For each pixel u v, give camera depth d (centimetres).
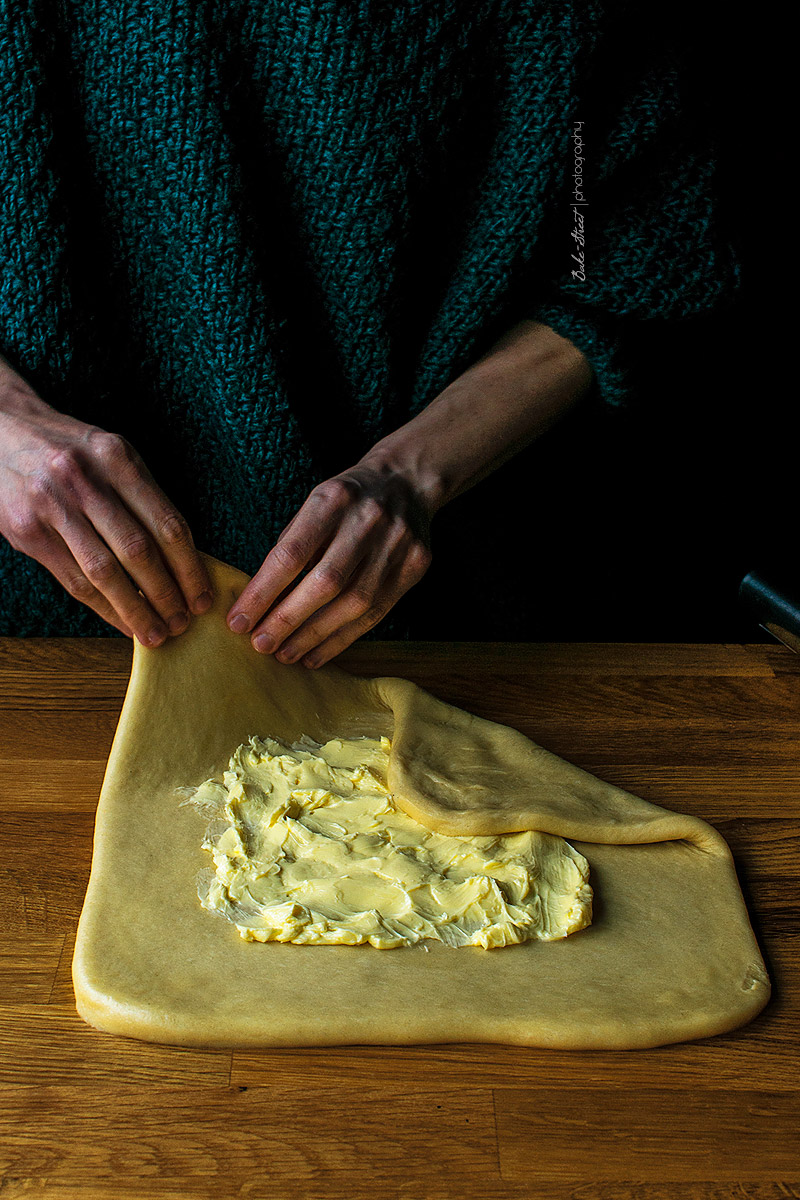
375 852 79
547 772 89
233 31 90
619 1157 62
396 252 98
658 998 71
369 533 87
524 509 129
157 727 85
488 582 126
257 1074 66
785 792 93
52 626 115
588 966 73
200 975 70
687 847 84
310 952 72
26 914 76
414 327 106
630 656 109
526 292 105
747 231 172
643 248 98
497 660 107
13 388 92
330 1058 67
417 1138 62
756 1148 63
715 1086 67
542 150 94
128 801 83
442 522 120
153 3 87
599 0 91
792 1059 69
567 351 104
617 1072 67
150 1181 59
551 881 79
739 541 183
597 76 94
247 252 94
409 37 90
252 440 101
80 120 94
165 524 82
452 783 85
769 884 84
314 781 85
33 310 95
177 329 102
